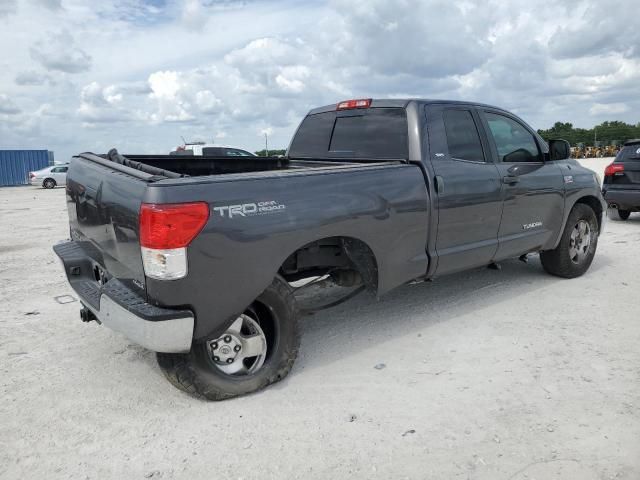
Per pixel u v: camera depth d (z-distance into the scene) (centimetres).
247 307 346
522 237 539
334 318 505
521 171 525
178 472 282
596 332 455
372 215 397
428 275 459
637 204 976
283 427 321
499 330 465
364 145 491
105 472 283
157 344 309
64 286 645
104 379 387
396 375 386
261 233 336
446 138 470
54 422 330
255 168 568
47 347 446
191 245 310
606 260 713
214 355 352
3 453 299
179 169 524
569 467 277
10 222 1320
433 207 444
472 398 349
